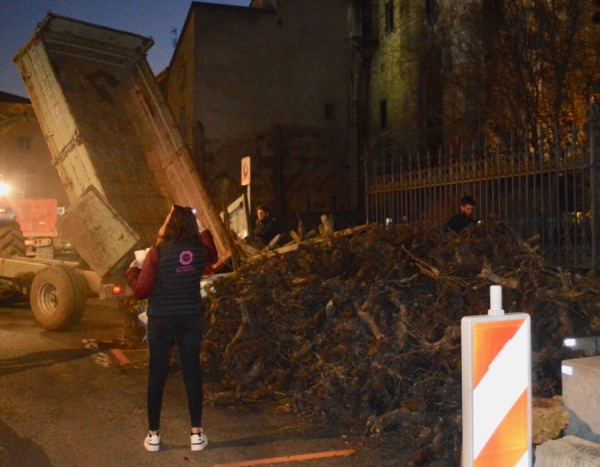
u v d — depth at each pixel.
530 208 9.30
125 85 11.88
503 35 15.35
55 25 10.62
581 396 3.91
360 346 5.67
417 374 5.53
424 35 25.17
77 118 10.75
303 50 30.55
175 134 10.96
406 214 11.34
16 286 11.12
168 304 4.91
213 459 4.82
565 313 5.58
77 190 10.29
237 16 29.62
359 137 30.41
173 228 5.02
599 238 8.02
